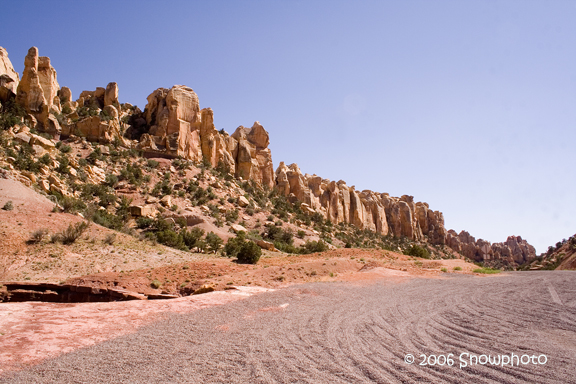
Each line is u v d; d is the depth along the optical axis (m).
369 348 7.83
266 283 20.33
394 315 10.93
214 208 76.12
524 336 8.56
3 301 21.58
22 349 8.15
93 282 22.88
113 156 81.56
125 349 7.98
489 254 161.38
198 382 6.20
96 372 6.68
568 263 61.50
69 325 10.35
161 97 107.06
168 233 44.75
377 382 6.08
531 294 14.59
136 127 103.50
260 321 10.30
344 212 139.12
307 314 11.13
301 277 22.44
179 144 96.81
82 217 42.75
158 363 7.11
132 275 24.39
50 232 33.66
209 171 97.25
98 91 107.62
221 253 44.47
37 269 26.48
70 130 83.94
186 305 13.25
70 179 62.53
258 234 69.69
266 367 6.79
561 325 9.54
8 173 44.66
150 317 11.31
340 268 26.20
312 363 6.98
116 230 44.19
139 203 67.56
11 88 77.69
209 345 8.17
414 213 162.38
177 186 82.12
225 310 11.91
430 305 12.52
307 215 110.94
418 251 42.88
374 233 135.12
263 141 128.88
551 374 6.22
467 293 15.16
